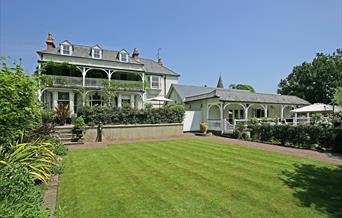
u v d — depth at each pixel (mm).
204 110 21859
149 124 17078
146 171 6586
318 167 7188
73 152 10031
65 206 3988
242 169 6852
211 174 6266
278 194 4727
